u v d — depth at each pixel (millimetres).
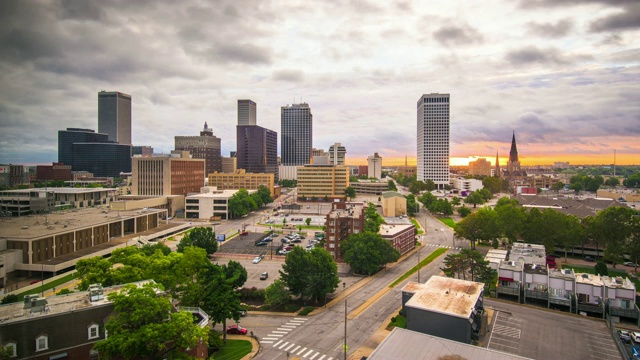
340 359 68312
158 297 57156
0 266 109000
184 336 51156
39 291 102000
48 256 122625
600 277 94688
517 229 141500
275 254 146500
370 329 81000
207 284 75812
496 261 115562
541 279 95562
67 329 53844
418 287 88312
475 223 149250
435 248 159250
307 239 173125
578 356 69750
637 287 107375
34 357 51062
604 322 85000
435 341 55250
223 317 73375
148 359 52125
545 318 86750
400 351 52562
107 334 55188
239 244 164000
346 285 111688
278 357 68938
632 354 70438
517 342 74938
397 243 142750
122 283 70250
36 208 193375
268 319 87250
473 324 74562
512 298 98812
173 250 150375
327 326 82875
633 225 120125
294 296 102375
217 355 69125
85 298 60250
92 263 74562
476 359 50844
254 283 112000
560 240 134875
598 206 195750
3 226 136250
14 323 50281
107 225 150500
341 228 141000
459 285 84188
